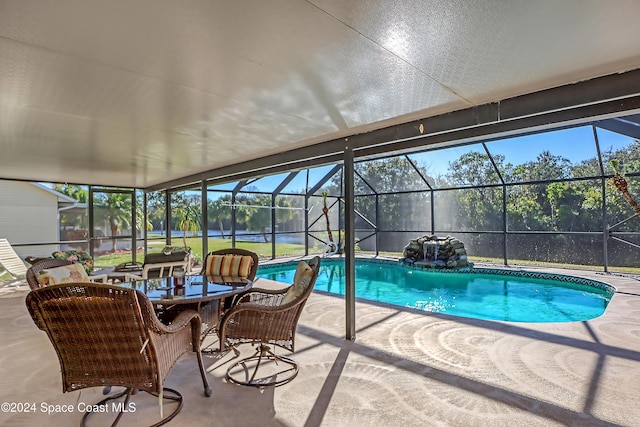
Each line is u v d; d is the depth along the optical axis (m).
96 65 2.10
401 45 1.86
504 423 2.23
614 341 3.59
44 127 3.53
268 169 5.99
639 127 6.28
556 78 2.33
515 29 1.70
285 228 11.80
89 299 1.97
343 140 4.05
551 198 8.19
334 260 10.95
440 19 1.61
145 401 2.59
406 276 9.01
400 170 10.32
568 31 1.72
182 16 1.58
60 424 2.30
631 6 1.50
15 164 5.96
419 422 2.26
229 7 1.50
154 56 1.99
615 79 2.26
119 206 10.10
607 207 7.49
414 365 3.11
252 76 2.28
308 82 2.40
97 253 9.72
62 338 2.08
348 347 3.55
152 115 3.15
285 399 2.57
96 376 2.15
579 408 2.38
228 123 3.42
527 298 6.82
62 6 1.49
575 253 7.88
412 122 3.36
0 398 2.64
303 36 1.77
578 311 5.99
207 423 2.28
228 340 3.11
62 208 9.82
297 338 3.82
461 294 7.27
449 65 2.12
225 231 11.04
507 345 3.54
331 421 2.28
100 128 3.58
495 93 2.61
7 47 1.87
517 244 8.73
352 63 2.09
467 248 9.51
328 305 5.25
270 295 3.78
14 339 3.90
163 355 2.24
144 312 2.02
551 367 3.01
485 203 9.15
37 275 3.12
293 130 3.72
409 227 10.63
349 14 1.56
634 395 2.54
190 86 2.47
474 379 2.82
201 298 3.07
